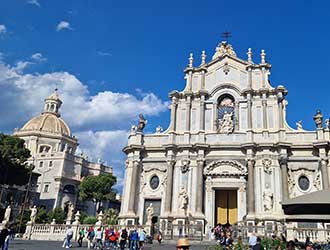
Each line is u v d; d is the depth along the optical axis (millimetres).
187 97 43969
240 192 38688
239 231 33469
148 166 42438
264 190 37594
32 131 79812
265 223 35469
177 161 41375
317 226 34469
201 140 41344
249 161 38844
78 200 74938
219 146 40375
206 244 30844
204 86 44375
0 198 59281
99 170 82188
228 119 42031
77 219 38000
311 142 38750
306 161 38344
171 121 43094
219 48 46625
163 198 40500
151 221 38219
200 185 39312
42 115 87188
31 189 68875
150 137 43812
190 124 42875
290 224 33156
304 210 14578
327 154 37625
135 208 40719
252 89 41938
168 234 35344
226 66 44531
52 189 71938
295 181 38062
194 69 45375
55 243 30797
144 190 41594
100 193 70250
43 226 37469
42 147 79250
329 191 14344
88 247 28344
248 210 37094
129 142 44125
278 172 38250
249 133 40094
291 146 38750
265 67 43250
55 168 73625
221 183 39469
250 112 41219
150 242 32031
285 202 14344
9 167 55781
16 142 58219
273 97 41719
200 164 40094
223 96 43875
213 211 38875
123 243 25891
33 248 24062
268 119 40938
